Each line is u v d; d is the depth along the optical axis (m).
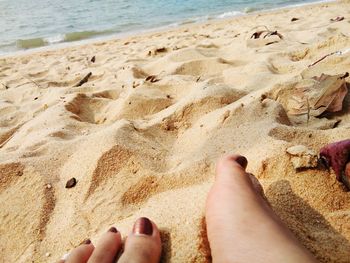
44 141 0.35
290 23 1.02
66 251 0.24
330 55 0.49
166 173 0.28
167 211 0.24
